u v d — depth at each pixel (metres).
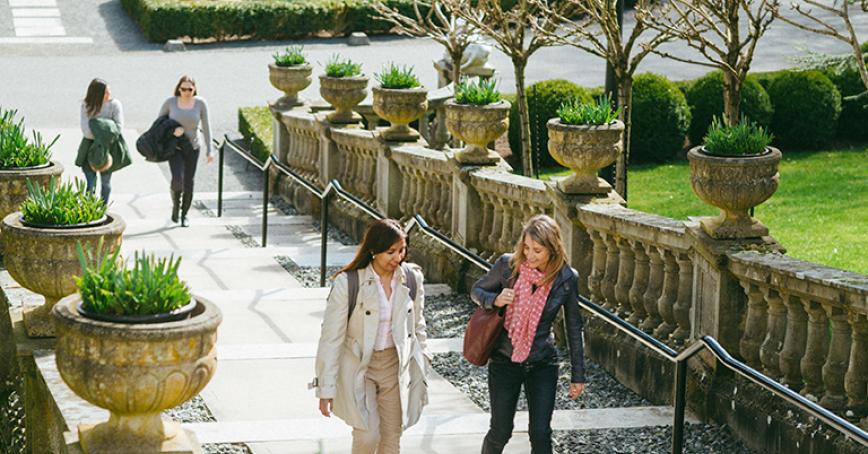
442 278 12.37
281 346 9.93
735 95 11.90
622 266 9.62
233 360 9.56
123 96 24.84
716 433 8.18
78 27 32.06
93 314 5.91
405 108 14.19
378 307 6.64
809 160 21.59
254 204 17.56
